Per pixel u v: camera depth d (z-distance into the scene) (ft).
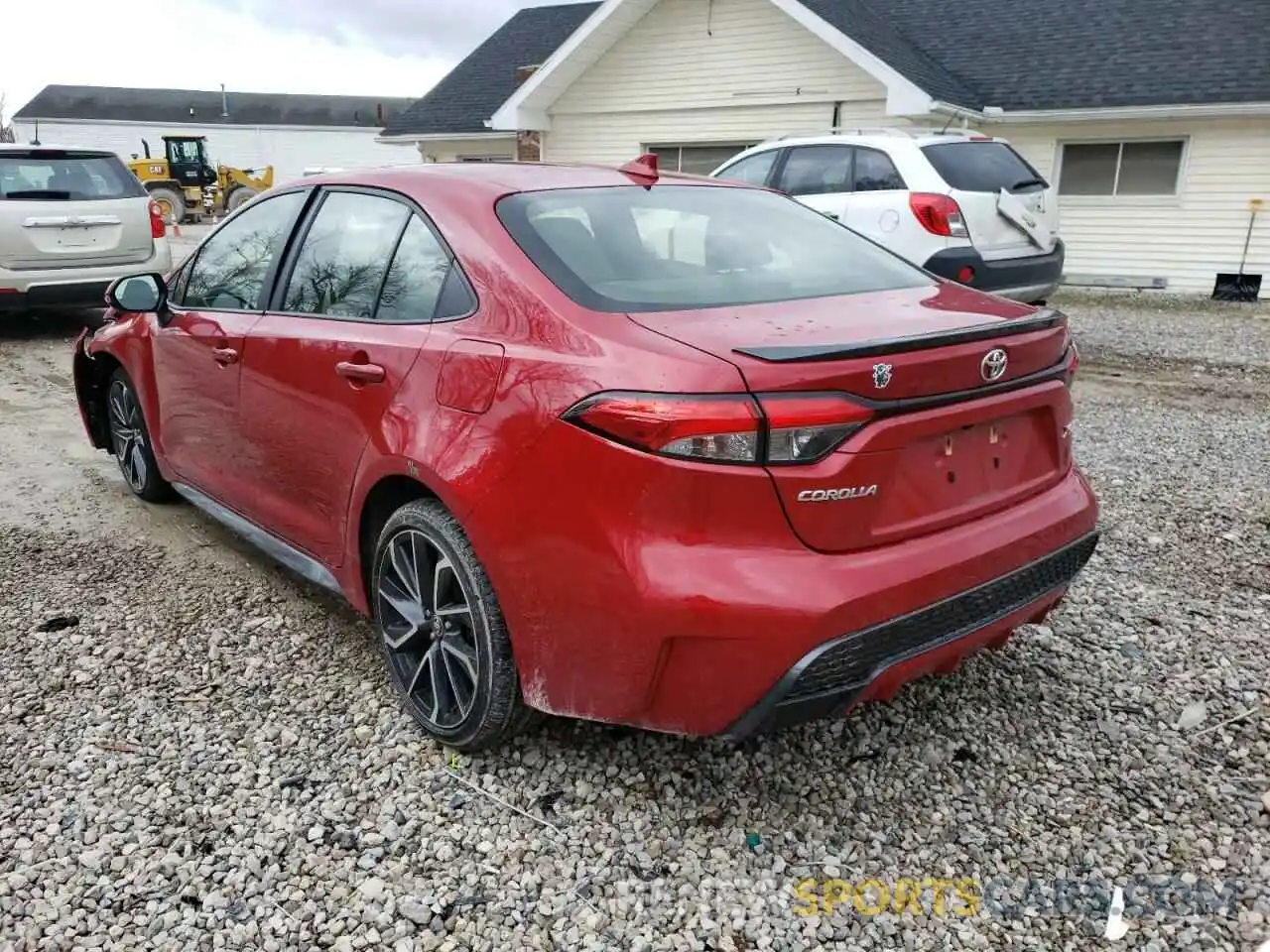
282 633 12.06
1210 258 48.39
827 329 8.15
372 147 178.50
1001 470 8.79
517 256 9.01
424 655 9.80
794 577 7.30
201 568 13.98
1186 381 27.04
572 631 7.88
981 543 8.29
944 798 9.01
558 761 9.45
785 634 7.23
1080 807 8.90
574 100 58.54
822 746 9.75
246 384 11.84
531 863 8.14
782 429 7.18
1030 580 8.90
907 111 45.78
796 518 7.34
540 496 7.90
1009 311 9.32
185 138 108.99
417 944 7.31
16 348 30.73
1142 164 49.11
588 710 8.12
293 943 7.30
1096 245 50.98
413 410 9.13
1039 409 9.05
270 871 8.00
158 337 14.15
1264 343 33.22
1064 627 12.22
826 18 47.52
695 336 7.80
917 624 7.82
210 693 10.66
